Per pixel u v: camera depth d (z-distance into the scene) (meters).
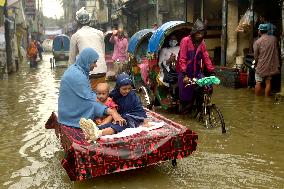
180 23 8.68
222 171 5.45
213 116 8.01
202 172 5.43
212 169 5.53
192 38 7.92
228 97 10.90
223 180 5.15
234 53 14.55
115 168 4.82
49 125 6.70
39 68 23.86
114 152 4.80
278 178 5.20
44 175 5.44
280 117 8.38
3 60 17.66
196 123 8.06
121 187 4.98
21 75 19.00
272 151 6.26
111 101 5.79
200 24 7.77
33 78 17.45
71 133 5.30
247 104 9.83
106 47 17.66
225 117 8.49
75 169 4.69
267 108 9.30
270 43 10.44
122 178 5.26
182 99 8.26
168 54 9.09
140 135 5.11
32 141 7.04
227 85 12.75
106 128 5.27
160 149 5.02
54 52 24.31
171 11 18.69
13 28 24.39
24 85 14.79
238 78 12.39
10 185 5.13
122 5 27.20
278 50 10.78
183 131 5.16
